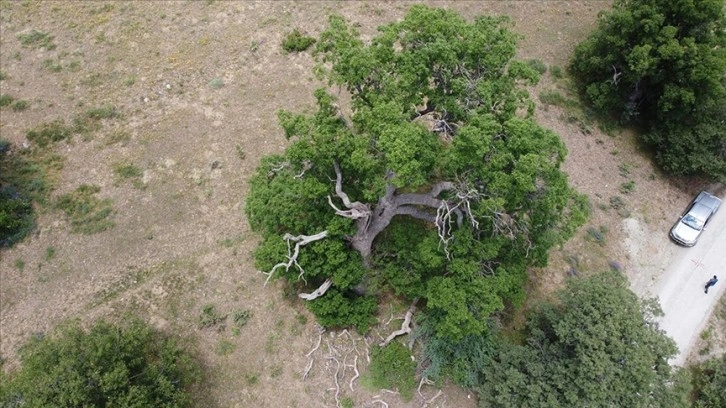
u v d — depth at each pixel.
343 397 26.89
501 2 44.44
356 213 23.52
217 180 33.78
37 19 41.91
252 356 28.05
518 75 24.23
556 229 26.80
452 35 24.02
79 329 25.69
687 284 31.86
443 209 23.97
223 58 39.72
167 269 30.50
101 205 32.75
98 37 40.69
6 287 30.05
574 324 24.33
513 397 24.22
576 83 39.97
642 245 33.22
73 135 35.66
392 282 27.02
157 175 33.97
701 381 28.25
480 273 24.17
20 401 23.00
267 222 24.86
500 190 20.95
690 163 34.56
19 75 38.53
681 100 33.88
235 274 30.39
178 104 37.28
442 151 22.67
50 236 31.62
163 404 23.27
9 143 35.06
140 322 27.19
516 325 29.36
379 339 28.33
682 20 33.78
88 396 21.56
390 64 23.28
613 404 22.64
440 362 25.97
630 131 38.41
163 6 43.06
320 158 22.11
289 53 40.03
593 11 44.31
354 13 42.56
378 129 21.08
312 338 28.45
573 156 36.66
